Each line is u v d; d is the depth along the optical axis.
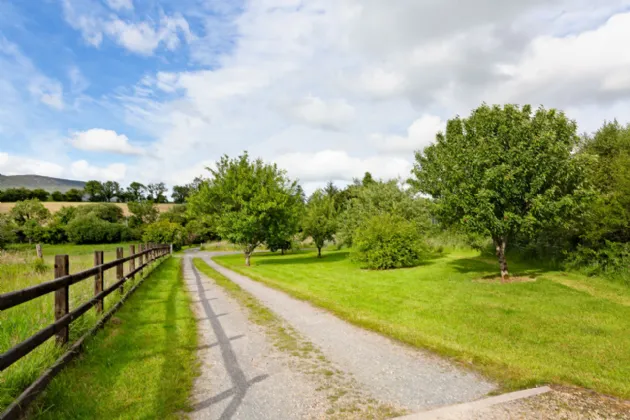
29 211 77.00
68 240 70.00
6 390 3.53
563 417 3.56
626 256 13.61
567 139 13.23
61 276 5.04
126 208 106.38
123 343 5.79
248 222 25.67
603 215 13.84
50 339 4.82
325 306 9.52
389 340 6.44
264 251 59.91
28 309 6.07
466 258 23.62
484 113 14.10
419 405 3.89
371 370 4.96
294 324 7.64
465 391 4.24
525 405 3.82
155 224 65.06
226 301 10.45
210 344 6.20
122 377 4.53
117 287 8.57
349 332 7.00
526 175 12.93
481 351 6.06
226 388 4.36
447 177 14.62
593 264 14.53
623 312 9.16
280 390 4.30
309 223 34.56
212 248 73.19
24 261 13.85
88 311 6.50
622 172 14.02
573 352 6.32
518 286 12.72
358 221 30.30
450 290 12.50
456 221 14.82
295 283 15.28
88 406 3.74
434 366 5.11
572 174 12.63
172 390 4.23
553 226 15.36
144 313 8.10
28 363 4.09
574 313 9.09
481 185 13.09
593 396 4.07
